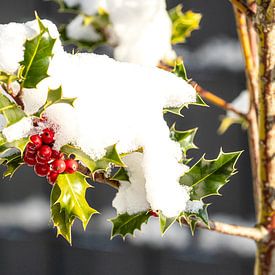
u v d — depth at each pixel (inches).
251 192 102.0
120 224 43.3
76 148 41.3
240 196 102.5
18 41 41.3
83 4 53.2
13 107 40.6
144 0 53.6
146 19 53.6
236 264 103.1
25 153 42.3
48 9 104.6
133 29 53.6
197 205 43.1
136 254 107.1
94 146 41.2
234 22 100.2
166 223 42.3
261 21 44.9
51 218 42.4
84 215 42.1
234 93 100.9
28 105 41.2
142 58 53.6
